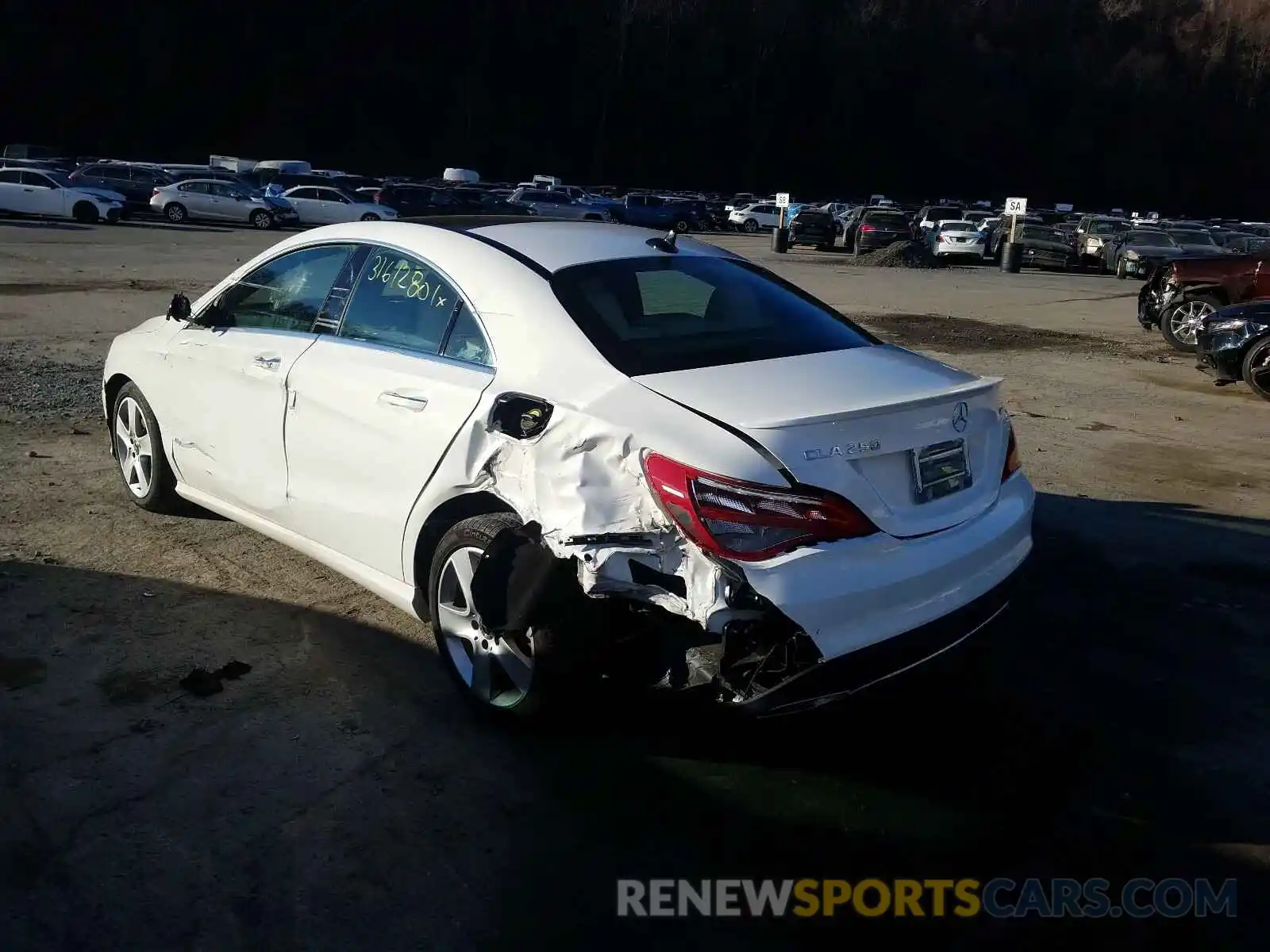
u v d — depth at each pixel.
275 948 2.76
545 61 87.19
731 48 98.44
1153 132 118.25
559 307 3.78
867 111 105.44
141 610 4.57
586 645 3.45
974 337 15.34
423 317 4.12
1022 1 122.00
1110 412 9.96
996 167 112.88
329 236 4.70
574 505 3.30
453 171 57.94
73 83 67.81
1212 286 13.79
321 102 76.31
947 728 3.96
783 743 3.81
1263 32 127.69
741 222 54.25
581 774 3.57
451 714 3.88
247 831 3.20
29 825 3.18
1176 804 3.54
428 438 3.83
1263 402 10.62
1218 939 2.95
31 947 2.72
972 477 3.76
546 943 2.82
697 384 3.47
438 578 3.84
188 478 5.23
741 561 3.08
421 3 80.75
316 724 3.77
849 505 3.23
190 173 40.84
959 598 3.51
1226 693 4.28
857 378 3.67
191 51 71.44
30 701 3.82
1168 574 5.55
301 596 4.79
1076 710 4.13
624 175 91.69
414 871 3.07
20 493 5.97
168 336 5.33
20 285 15.97
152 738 3.64
